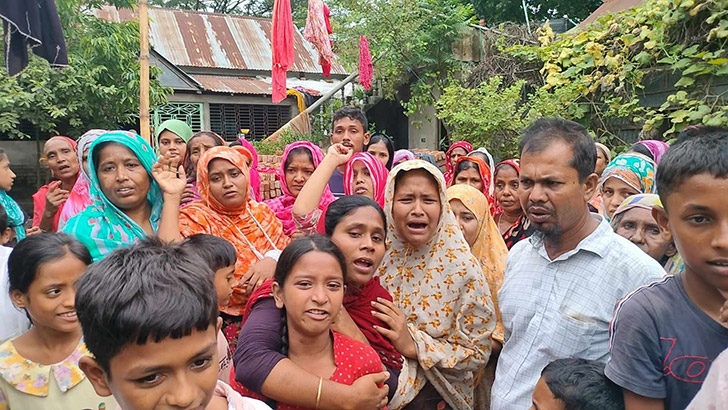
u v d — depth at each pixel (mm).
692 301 1381
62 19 9711
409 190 2281
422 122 11438
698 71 5484
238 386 1860
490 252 2910
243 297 2664
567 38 7270
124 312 1008
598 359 1876
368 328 2125
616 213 2715
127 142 2508
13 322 2217
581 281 1928
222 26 16188
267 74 15109
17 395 1765
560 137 1852
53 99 9938
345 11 11086
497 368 2182
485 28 9875
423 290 2342
